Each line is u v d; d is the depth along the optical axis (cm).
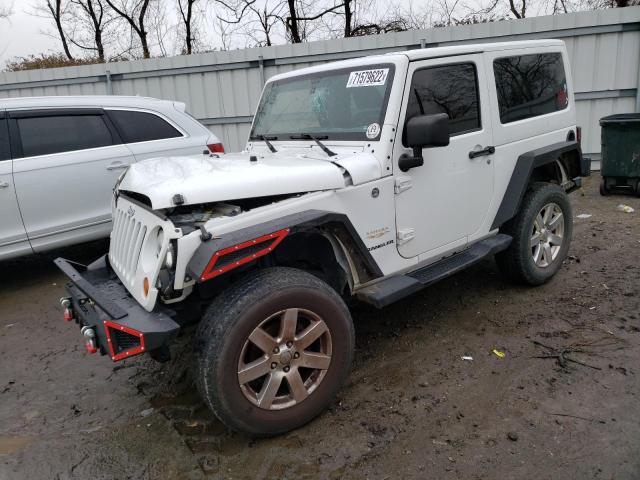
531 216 424
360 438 279
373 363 354
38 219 525
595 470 244
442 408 299
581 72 888
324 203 294
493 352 356
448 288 468
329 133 354
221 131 1037
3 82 1054
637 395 297
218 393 254
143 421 310
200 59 999
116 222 335
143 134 585
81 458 280
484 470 250
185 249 251
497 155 396
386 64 331
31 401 342
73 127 548
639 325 378
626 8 836
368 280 332
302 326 291
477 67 378
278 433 281
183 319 293
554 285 461
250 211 272
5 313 495
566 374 323
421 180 341
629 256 518
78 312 302
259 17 2014
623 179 746
